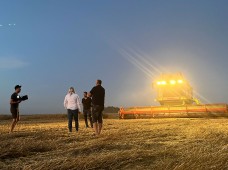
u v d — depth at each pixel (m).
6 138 10.68
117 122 22.30
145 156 6.29
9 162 6.29
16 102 14.27
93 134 12.02
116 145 8.00
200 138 9.48
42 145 7.97
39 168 5.27
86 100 17.39
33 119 38.59
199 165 5.01
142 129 13.39
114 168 5.43
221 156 5.64
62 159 5.88
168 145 8.09
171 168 5.03
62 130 14.91
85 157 6.19
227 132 10.72
